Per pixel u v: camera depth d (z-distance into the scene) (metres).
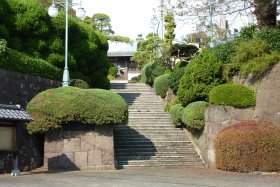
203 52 17.28
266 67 14.52
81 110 13.74
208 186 9.24
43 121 13.53
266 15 16.88
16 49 16.31
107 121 13.99
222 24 25.80
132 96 24.47
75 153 13.97
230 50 16.88
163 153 16.28
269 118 14.15
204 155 15.64
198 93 16.73
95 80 22.11
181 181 10.28
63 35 18.89
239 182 10.20
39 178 10.70
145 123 19.00
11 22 16.33
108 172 12.95
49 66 17.22
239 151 12.77
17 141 12.60
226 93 14.91
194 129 16.83
